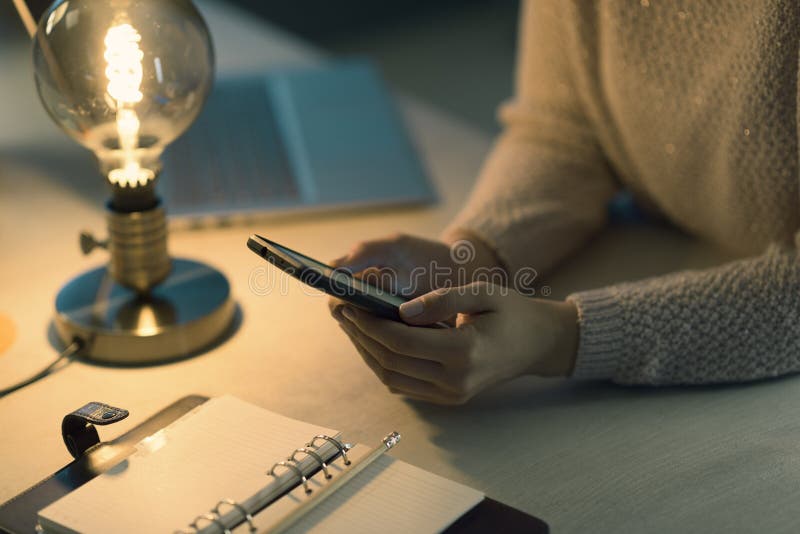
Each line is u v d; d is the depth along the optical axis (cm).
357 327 74
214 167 120
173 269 92
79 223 108
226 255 103
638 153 103
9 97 134
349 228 109
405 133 133
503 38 376
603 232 109
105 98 77
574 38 102
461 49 366
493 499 63
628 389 80
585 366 79
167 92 79
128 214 83
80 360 84
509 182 103
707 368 80
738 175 92
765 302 80
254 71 148
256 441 65
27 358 84
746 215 95
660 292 82
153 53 77
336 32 374
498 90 332
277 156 123
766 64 85
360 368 83
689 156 98
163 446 65
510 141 112
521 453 71
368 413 76
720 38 89
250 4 349
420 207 115
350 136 129
